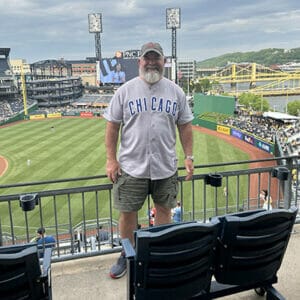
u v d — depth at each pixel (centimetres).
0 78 9462
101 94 10481
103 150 3578
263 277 315
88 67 14338
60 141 4228
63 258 446
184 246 260
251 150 3872
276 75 17000
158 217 393
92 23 11262
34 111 8019
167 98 357
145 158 362
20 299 249
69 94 10388
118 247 473
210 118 5719
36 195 414
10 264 231
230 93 13000
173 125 369
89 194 1983
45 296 264
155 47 340
